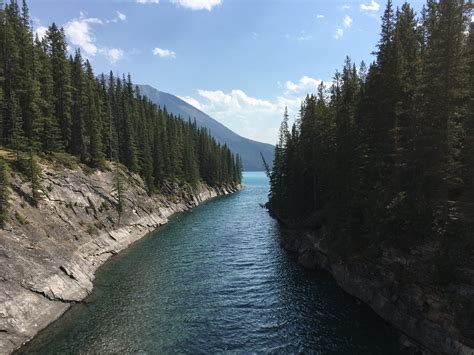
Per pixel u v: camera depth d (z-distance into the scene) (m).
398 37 32.62
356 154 34.03
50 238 35.19
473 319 19.05
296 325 25.39
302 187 52.62
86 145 62.19
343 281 33.16
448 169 22.75
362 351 21.83
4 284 24.41
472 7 23.33
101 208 52.47
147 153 83.25
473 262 20.45
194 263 41.56
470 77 25.34
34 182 38.66
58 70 59.94
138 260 42.97
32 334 23.41
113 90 88.06
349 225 32.09
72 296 29.22
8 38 51.84
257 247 49.84
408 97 29.14
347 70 50.34
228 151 169.75
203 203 110.00
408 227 25.22
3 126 49.97
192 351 21.77
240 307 28.62
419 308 22.98
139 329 24.67
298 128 66.00
